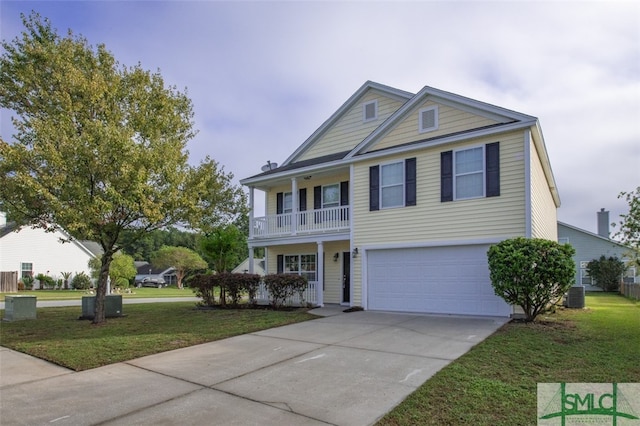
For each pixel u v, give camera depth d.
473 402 4.74
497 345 7.50
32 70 13.84
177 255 49.06
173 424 4.37
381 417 4.41
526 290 9.65
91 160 10.22
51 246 36.00
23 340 9.30
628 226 9.12
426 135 13.33
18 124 11.93
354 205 14.58
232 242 18.48
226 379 5.98
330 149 18.41
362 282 14.06
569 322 10.00
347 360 6.86
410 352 7.29
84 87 11.66
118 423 4.42
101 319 12.00
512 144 11.45
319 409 4.70
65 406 4.98
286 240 16.58
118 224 11.66
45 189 9.97
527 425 4.13
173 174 11.23
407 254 13.23
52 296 26.08
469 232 11.95
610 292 26.91
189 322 11.61
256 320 11.61
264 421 4.40
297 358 7.12
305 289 15.41
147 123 12.45
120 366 6.89
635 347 7.24
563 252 9.70
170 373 6.37
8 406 5.01
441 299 12.40
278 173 17.06
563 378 5.56
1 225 35.25
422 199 12.95
